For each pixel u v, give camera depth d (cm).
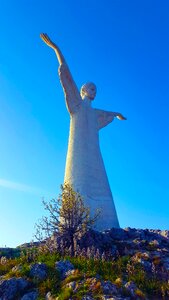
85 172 2920
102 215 2806
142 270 1827
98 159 3047
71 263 1808
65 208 2280
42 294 1580
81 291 1515
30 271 1734
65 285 1595
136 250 2138
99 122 3312
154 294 1639
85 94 3306
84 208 2316
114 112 3441
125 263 1931
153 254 2044
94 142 3103
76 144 3041
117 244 2217
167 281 1753
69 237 2186
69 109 3164
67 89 3139
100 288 1527
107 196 2912
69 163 2997
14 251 2331
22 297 1580
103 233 2323
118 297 1473
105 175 3016
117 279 1633
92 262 1830
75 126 3116
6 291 1619
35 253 2062
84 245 2139
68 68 3122
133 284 1608
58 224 2264
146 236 2402
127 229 2456
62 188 2419
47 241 2212
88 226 2381
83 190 2839
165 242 2339
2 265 1916
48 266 1762
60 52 3108
